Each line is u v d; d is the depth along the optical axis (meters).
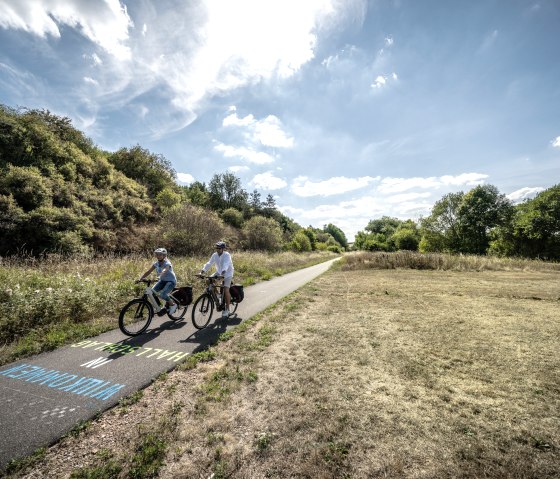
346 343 5.36
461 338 5.56
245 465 2.42
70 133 35.25
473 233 43.62
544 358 4.61
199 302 6.48
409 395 3.53
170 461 2.47
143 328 6.14
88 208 23.47
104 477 2.28
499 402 3.37
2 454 2.54
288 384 3.82
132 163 41.03
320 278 16.08
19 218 16.52
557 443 2.67
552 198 34.81
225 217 52.69
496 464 2.41
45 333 5.73
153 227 29.20
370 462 2.43
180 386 3.83
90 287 7.60
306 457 2.50
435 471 2.33
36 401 3.43
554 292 10.59
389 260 22.66
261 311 8.02
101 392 3.66
